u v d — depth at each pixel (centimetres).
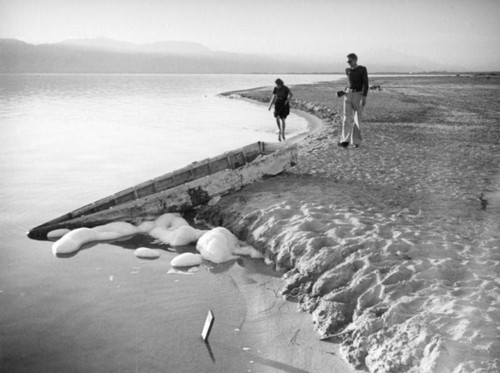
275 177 893
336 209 686
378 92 3609
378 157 1070
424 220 638
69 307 477
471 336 355
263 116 2361
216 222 737
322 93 3728
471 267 483
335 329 437
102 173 1044
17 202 823
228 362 393
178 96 4066
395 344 376
